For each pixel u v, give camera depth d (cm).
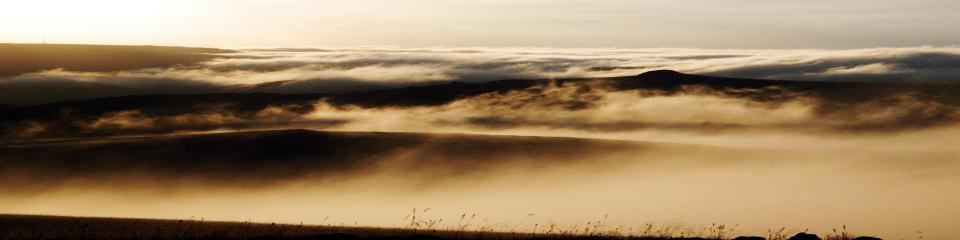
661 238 2606
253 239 2352
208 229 2628
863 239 2527
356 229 2703
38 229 2598
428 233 2622
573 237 2572
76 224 2714
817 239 2386
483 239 2512
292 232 2577
